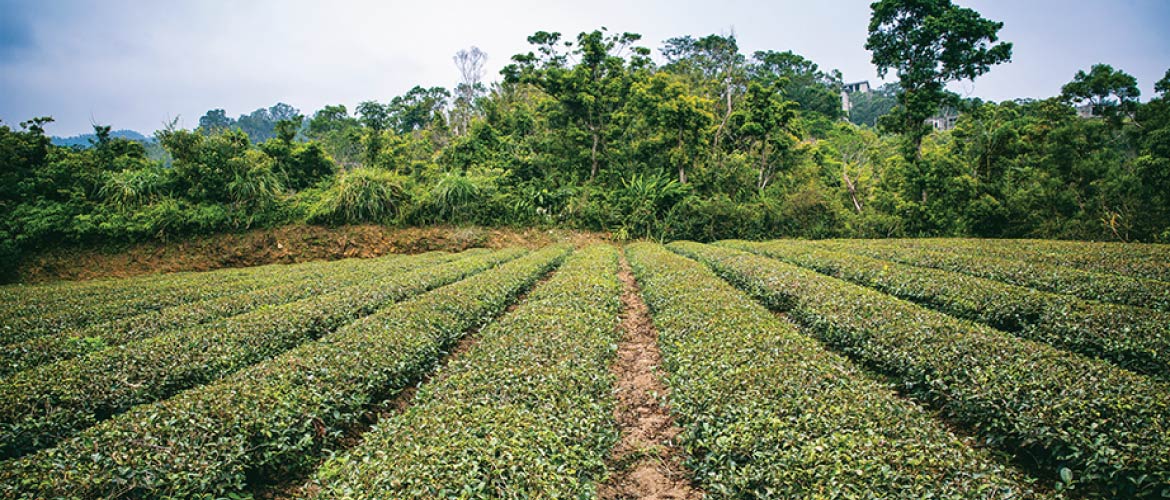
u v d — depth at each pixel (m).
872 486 4.67
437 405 6.62
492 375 7.55
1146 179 28.06
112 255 27.70
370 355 8.71
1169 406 5.92
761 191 40.25
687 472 6.70
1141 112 32.94
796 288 13.77
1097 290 13.17
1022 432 6.32
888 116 36.75
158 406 6.79
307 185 35.50
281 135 35.88
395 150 41.28
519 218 35.62
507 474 5.06
